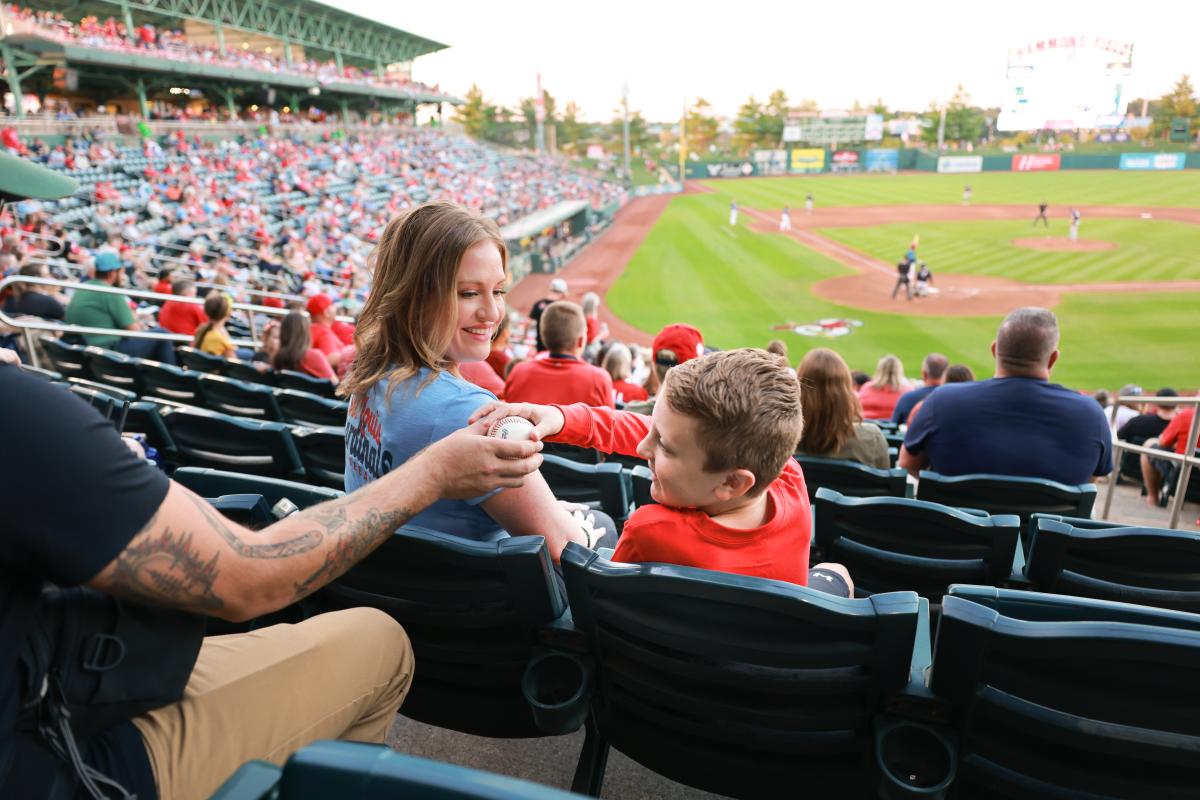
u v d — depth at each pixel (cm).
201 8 3812
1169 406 762
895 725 141
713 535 155
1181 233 3120
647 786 199
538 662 161
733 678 143
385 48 5825
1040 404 331
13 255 966
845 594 193
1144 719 123
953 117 9231
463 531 170
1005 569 215
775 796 160
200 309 859
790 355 1709
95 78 3231
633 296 2411
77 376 541
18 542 84
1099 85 7062
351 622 136
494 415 147
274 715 119
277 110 5031
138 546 89
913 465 384
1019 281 2338
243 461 305
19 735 89
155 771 104
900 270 2136
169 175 2673
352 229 3039
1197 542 187
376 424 170
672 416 146
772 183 6469
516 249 3319
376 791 74
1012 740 137
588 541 201
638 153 10081
